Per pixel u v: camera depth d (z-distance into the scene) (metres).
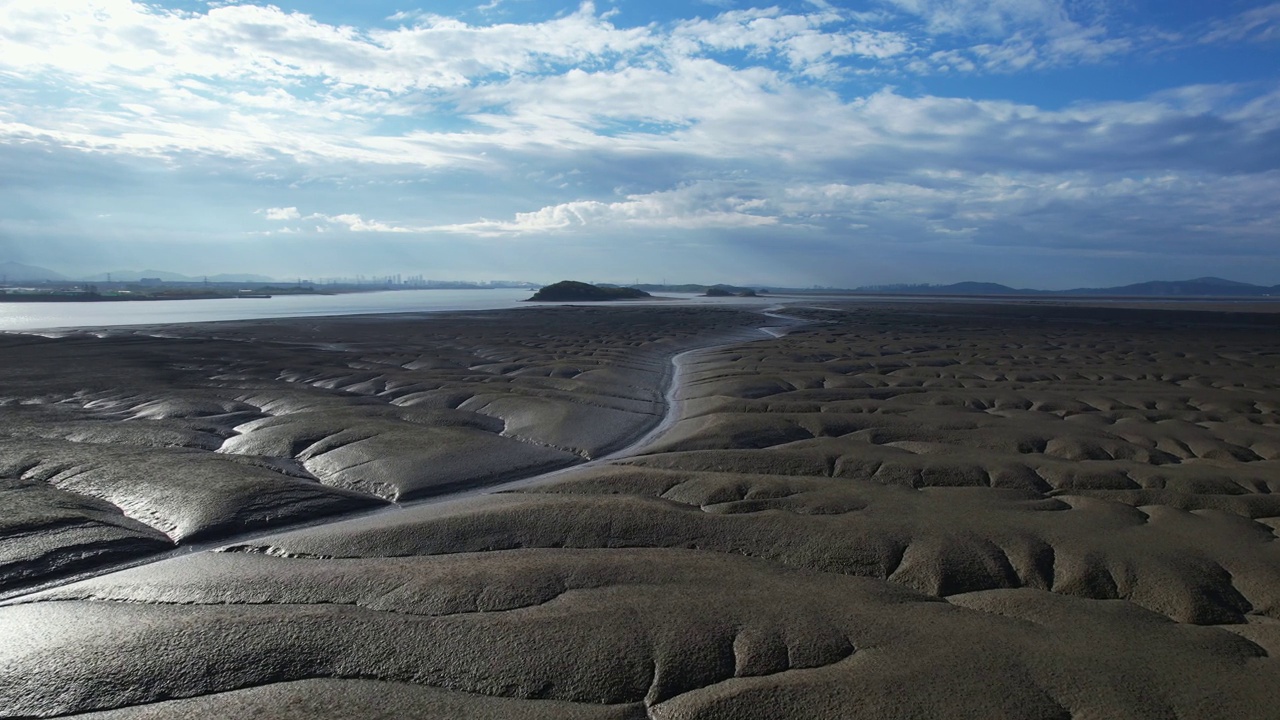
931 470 9.38
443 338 28.25
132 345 22.72
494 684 4.63
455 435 11.17
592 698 4.52
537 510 7.62
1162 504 8.19
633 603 5.65
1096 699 4.51
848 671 4.77
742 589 5.98
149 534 7.27
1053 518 7.55
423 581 5.97
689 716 4.35
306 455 10.31
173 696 4.50
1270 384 17.36
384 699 4.48
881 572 6.44
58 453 9.70
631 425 12.87
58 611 5.59
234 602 5.72
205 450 10.34
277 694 4.51
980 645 5.11
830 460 9.88
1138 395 15.34
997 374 18.77
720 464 9.87
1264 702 4.48
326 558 6.69
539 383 16.47
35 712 4.37
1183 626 5.50
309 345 24.83
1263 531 7.25
